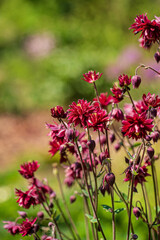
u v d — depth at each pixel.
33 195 2.23
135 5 9.39
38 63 10.21
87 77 2.14
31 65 10.62
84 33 9.91
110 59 8.52
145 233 3.19
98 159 2.24
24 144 7.86
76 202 3.91
